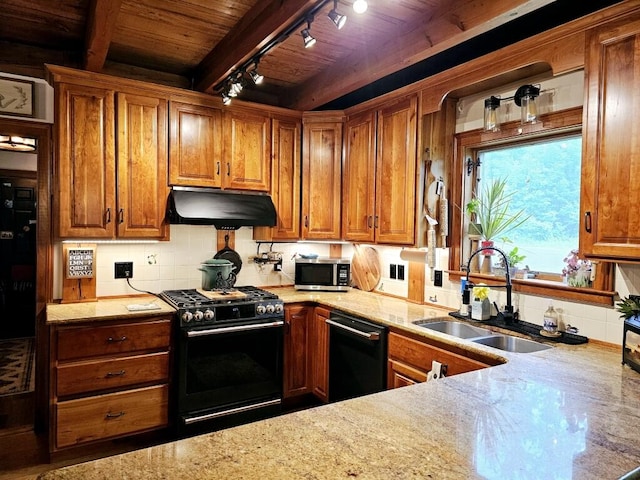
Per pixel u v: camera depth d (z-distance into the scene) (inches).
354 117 135.8
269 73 134.2
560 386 61.4
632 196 68.6
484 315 101.0
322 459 40.5
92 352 100.3
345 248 158.6
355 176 135.6
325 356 126.9
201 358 111.8
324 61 123.8
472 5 82.8
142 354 106.3
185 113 123.6
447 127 115.0
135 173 116.9
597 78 73.4
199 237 138.6
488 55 93.0
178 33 108.7
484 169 114.8
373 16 95.2
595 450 43.3
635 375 66.4
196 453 41.5
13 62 116.5
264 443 43.6
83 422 99.4
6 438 110.0
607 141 71.9
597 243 73.3
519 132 99.7
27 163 210.5
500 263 108.8
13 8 98.1
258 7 93.7
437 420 49.7
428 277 123.4
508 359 74.6
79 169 110.1
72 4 96.3
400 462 40.2
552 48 81.8
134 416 105.3
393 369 101.4
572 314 89.2
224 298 119.8
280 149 139.5
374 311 114.2
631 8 68.7
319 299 130.3
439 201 114.3
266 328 121.4
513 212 107.4
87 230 111.6
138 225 117.7
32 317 213.3
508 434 46.4
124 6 95.2
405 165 115.8
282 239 140.8
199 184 125.9
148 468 38.7
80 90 109.9
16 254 213.0
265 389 122.6
